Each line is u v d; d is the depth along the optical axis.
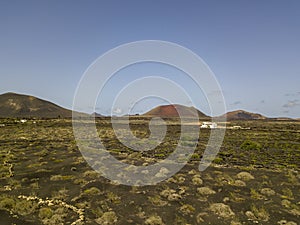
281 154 45.06
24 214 18.53
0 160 35.84
